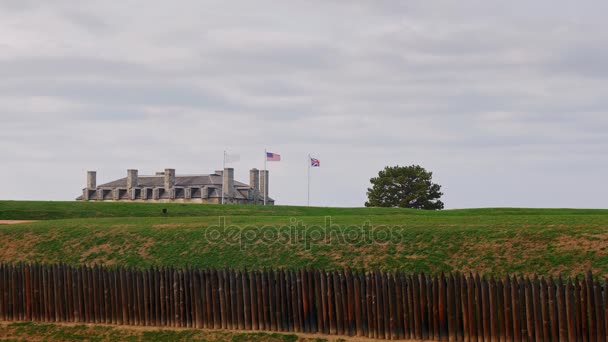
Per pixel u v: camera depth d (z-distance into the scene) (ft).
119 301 84.64
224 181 360.48
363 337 73.41
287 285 76.89
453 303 70.23
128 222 125.29
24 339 82.89
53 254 105.70
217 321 79.66
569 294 65.31
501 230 92.22
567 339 65.36
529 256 83.20
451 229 95.25
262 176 387.14
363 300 73.61
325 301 75.10
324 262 90.12
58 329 84.84
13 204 181.37
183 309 81.41
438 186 360.48
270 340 74.90
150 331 80.94
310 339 74.13
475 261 84.17
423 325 71.26
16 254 107.34
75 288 86.89
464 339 69.46
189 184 374.22
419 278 72.02
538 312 66.44
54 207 180.34
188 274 81.30
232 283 79.05
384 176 358.84
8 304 90.22
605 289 64.59
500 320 67.97
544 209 163.53
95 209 181.88
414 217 122.52
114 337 80.59
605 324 64.39
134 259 99.60
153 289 83.05
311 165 285.23
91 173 401.90
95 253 103.86
